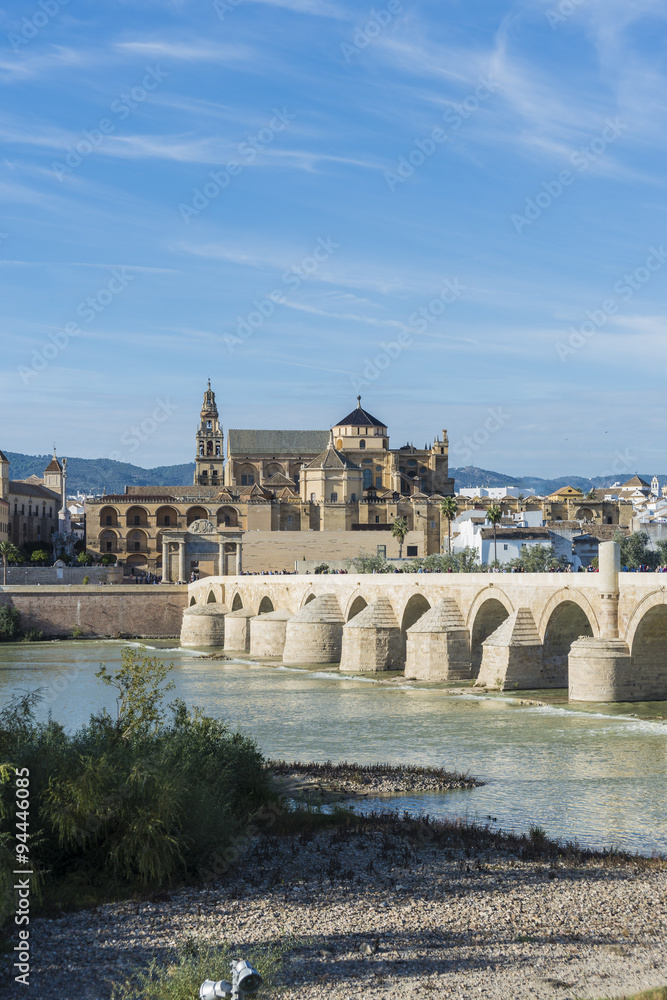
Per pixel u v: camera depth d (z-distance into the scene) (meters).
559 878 35.44
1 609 162.62
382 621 109.00
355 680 100.44
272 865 36.91
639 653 76.88
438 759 58.19
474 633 96.38
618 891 34.16
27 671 112.62
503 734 65.88
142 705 42.62
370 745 63.41
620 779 51.97
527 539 169.25
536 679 86.50
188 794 36.62
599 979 27.64
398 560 186.38
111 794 35.53
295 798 47.94
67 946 29.89
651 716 70.88
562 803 47.00
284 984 27.36
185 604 175.50
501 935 30.56
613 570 77.12
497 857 37.81
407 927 31.17
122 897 33.81
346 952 29.38
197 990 26.02
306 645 120.56
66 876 35.09
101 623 170.88
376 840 40.06
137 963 28.73
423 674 97.12
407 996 26.77
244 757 45.00
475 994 26.83
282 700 85.75
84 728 41.31
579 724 68.75
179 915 32.16
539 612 86.56
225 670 115.75
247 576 150.00
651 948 29.58
